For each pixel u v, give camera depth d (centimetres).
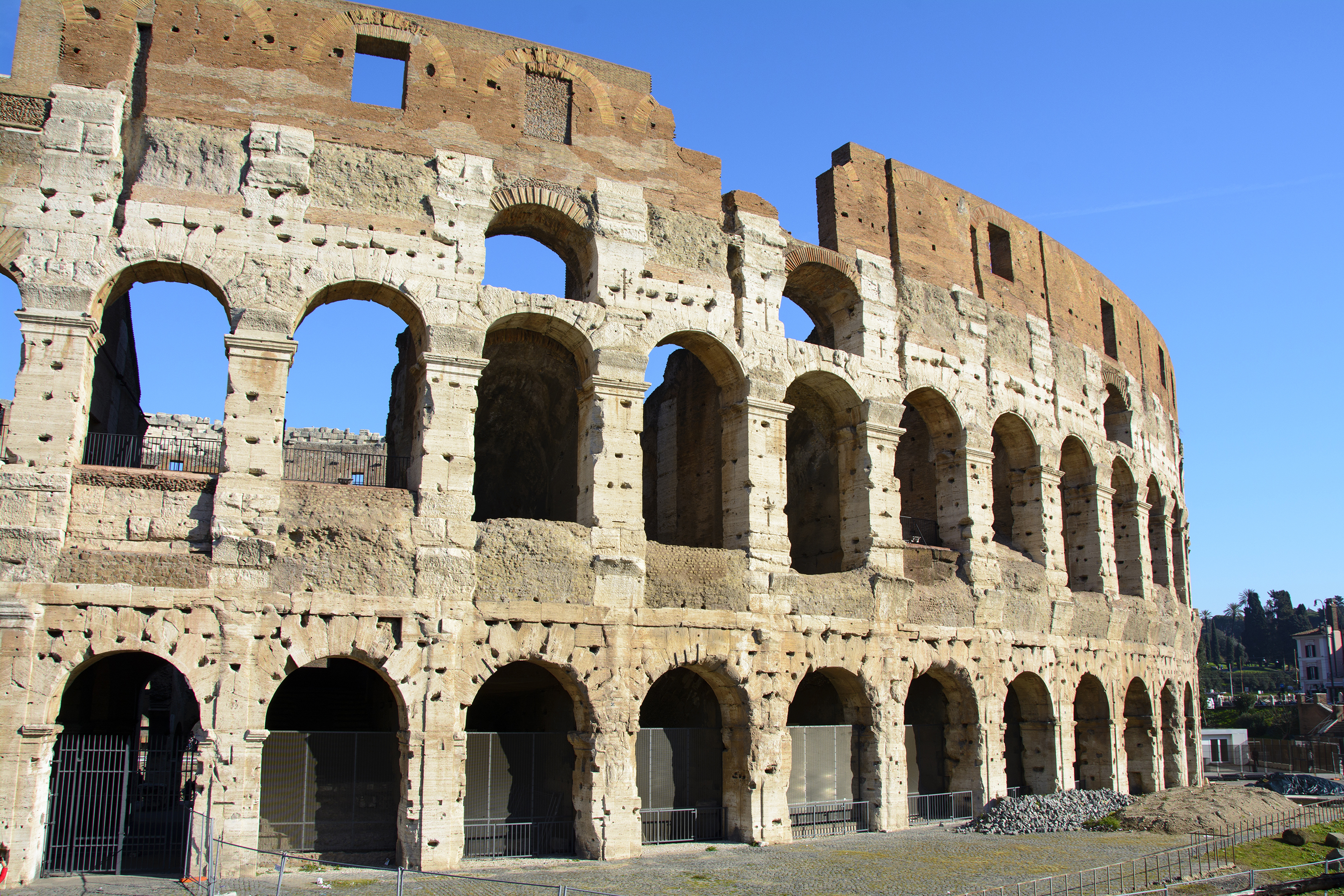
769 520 3831
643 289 3775
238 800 2945
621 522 3544
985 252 4894
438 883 2855
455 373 3419
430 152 3584
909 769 4216
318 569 3139
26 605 2877
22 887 2716
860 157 4509
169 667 5475
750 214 4088
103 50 3325
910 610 4119
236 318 3228
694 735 3694
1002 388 4731
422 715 3158
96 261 3147
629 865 3181
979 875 3047
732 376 3947
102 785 3128
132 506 3062
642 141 3962
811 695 4353
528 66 3841
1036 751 4647
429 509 3288
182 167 3300
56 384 3048
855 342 4297
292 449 3622
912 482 5131
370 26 3631
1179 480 6581
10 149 3166
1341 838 3784
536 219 3819
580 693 3394
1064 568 4841
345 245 3391
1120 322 5922
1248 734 10631
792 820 3731
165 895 2636
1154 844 3691
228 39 3456
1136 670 5269
